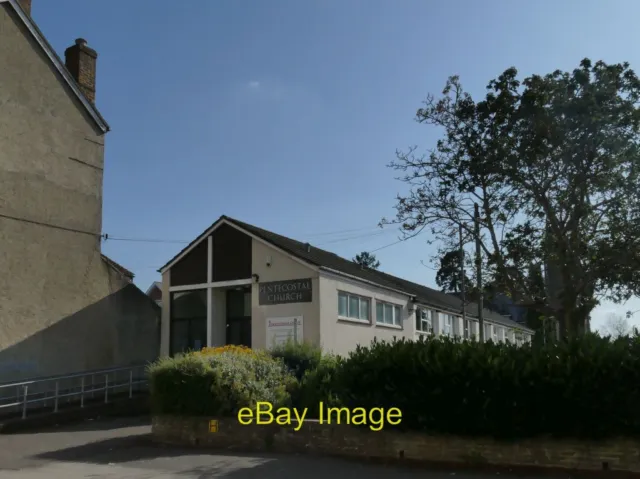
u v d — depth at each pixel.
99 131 21.25
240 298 20.80
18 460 10.38
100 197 20.91
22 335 17.59
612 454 8.30
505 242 13.06
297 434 10.39
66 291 19.16
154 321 22.14
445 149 13.69
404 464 9.28
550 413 8.59
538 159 12.52
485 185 13.16
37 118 18.91
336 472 8.83
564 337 9.88
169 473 9.05
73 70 21.59
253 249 19.91
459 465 9.04
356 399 9.89
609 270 12.15
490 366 8.95
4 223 17.52
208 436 11.17
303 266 18.86
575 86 12.54
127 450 11.12
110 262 20.95
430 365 9.36
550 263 13.03
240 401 11.11
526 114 12.62
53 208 19.09
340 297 19.80
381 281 24.17
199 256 21.06
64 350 18.77
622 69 12.51
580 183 12.38
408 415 9.45
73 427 14.70
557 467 8.53
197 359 11.70
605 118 12.14
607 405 8.28
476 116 13.39
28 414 15.55
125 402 17.36
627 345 8.64
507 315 52.53
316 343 17.41
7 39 18.17
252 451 10.59
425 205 13.73
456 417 9.09
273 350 14.19
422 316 27.06
